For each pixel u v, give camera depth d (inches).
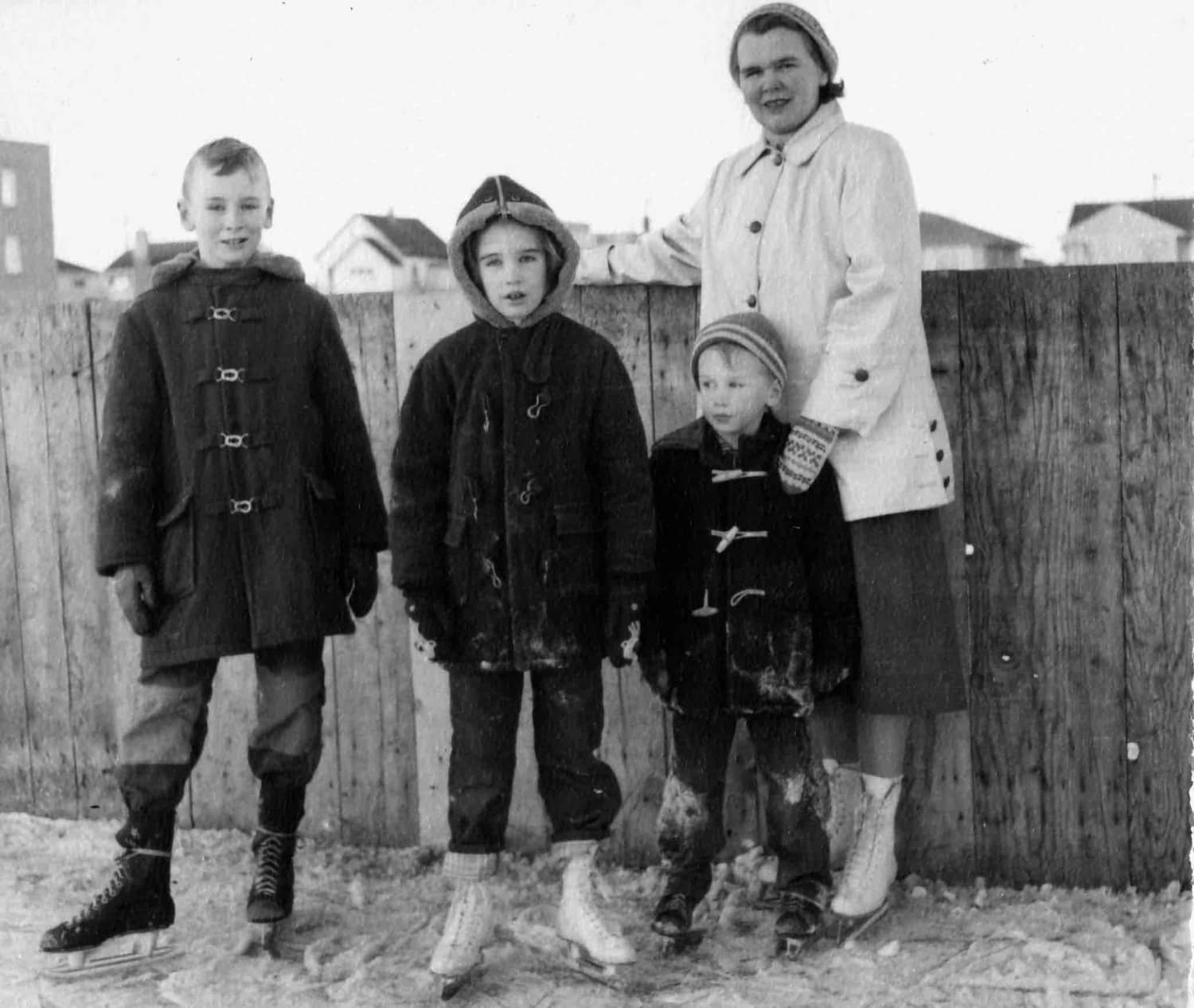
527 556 97.9
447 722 127.5
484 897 99.3
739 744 120.6
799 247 104.3
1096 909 111.2
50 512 135.9
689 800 104.6
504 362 99.3
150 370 104.5
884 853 107.6
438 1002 97.3
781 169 106.4
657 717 122.1
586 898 100.0
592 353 100.3
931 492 103.3
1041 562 114.1
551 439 98.6
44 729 139.1
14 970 104.9
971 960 101.2
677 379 119.8
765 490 101.6
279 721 107.9
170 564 103.8
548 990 99.0
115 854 129.7
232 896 118.6
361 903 116.6
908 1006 94.6
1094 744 114.6
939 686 104.9
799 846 103.6
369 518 109.7
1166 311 109.9
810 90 105.0
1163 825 113.7
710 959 103.7
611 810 101.0
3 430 135.9
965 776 117.1
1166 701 112.7
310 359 107.3
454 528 99.3
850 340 100.3
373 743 129.6
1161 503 111.3
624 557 98.2
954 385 114.0
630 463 99.3
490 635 98.3
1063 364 112.1
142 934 107.2
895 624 103.7
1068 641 114.3
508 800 101.6
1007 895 115.0
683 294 118.8
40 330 133.6
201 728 107.9
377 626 128.3
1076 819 115.5
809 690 101.8
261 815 109.0
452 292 124.0
